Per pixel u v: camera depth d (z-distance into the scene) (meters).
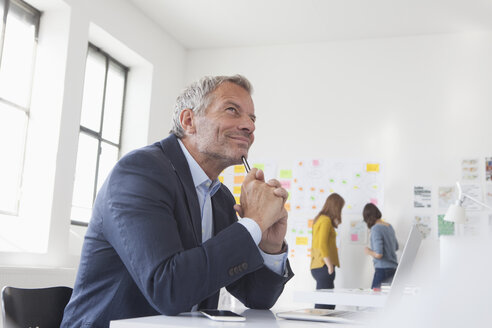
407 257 1.12
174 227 1.07
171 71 6.39
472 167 5.72
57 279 3.94
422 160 5.87
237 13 5.81
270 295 1.33
